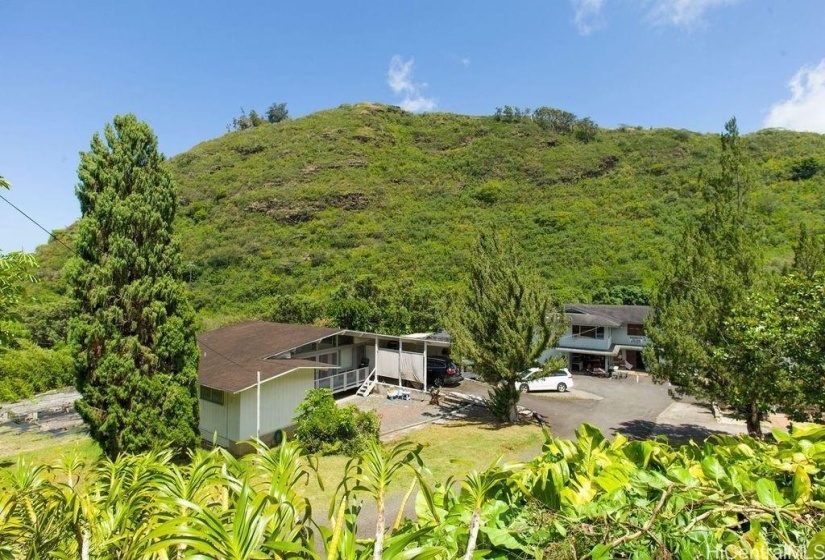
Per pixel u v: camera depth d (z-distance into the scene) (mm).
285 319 29453
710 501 1981
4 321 5191
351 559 1538
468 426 15359
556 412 18234
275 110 97688
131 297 10148
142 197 10586
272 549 1458
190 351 10938
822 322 7090
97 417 9953
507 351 14594
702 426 16359
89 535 2088
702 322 11945
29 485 2516
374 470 2078
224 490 2188
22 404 19578
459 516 2076
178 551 1862
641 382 25156
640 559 1800
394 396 19984
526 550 1848
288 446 2406
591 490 2117
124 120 10539
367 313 27219
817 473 2289
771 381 8852
